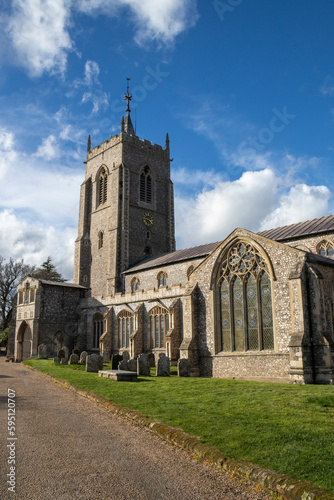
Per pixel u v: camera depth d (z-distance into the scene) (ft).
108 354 136.67
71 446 28.48
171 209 199.62
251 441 27.66
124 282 166.81
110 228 178.09
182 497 20.68
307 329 66.13
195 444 27.66
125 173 183.21
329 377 62.69
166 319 116.88
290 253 71.87
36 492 20.76
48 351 151.94
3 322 219.41
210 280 84.89
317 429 30.25
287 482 21.09
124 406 41.29
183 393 50.14
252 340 76.18
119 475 23.32
